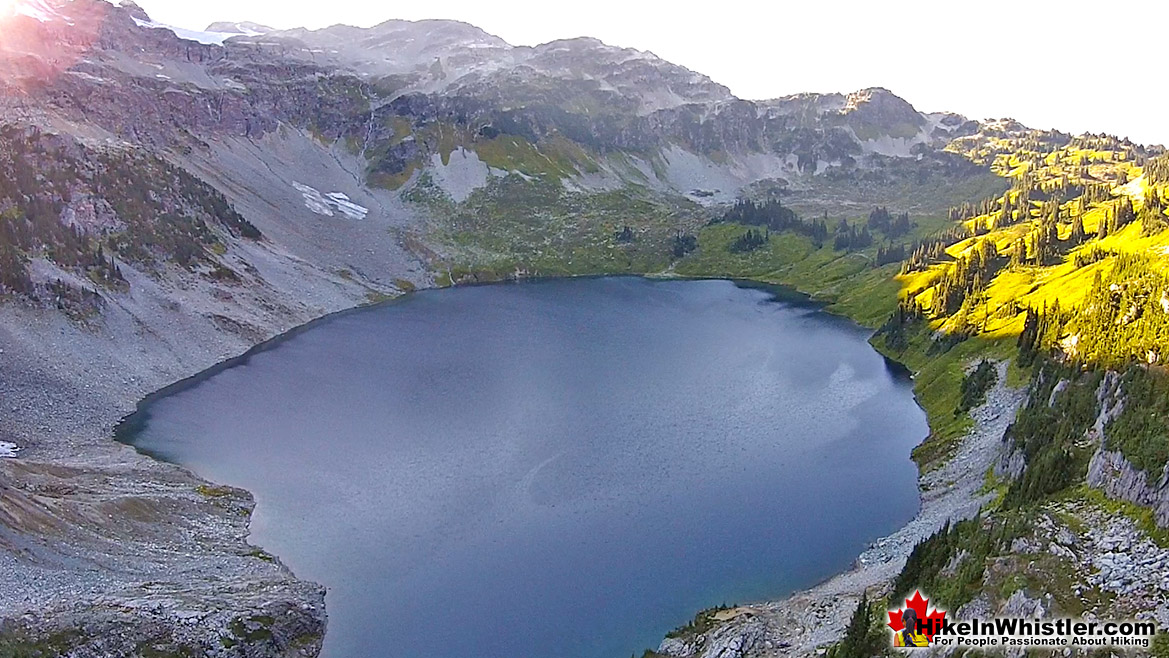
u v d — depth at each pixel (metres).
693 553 79.00
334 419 118.50
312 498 91.88
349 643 66.19
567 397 129.00
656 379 139.62
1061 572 53.16
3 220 147.50
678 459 102.88
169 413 121.25
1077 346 94.31
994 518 62.47
